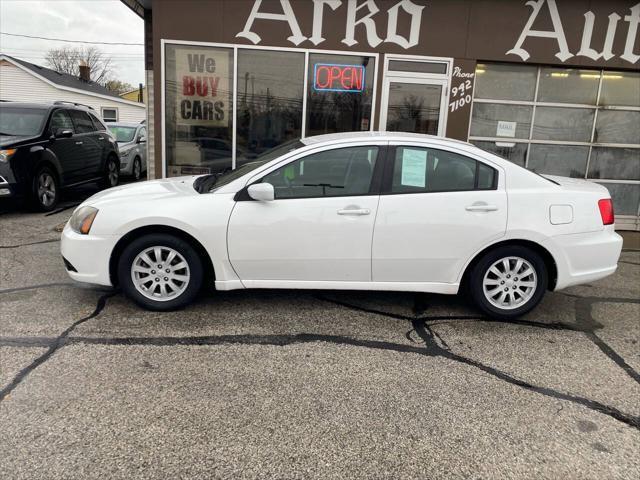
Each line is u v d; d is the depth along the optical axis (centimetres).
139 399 292
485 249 415
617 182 844
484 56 763
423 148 408
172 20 723
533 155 826
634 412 298
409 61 757
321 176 402
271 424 273
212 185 435
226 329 390
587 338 402
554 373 342
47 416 272
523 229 404
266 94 758
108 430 263
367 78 760
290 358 348
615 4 754
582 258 416
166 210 392
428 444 261
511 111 805
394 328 406
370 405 294
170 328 388
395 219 399
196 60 740
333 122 773
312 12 734
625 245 748
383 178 404
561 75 799
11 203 821
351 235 400
